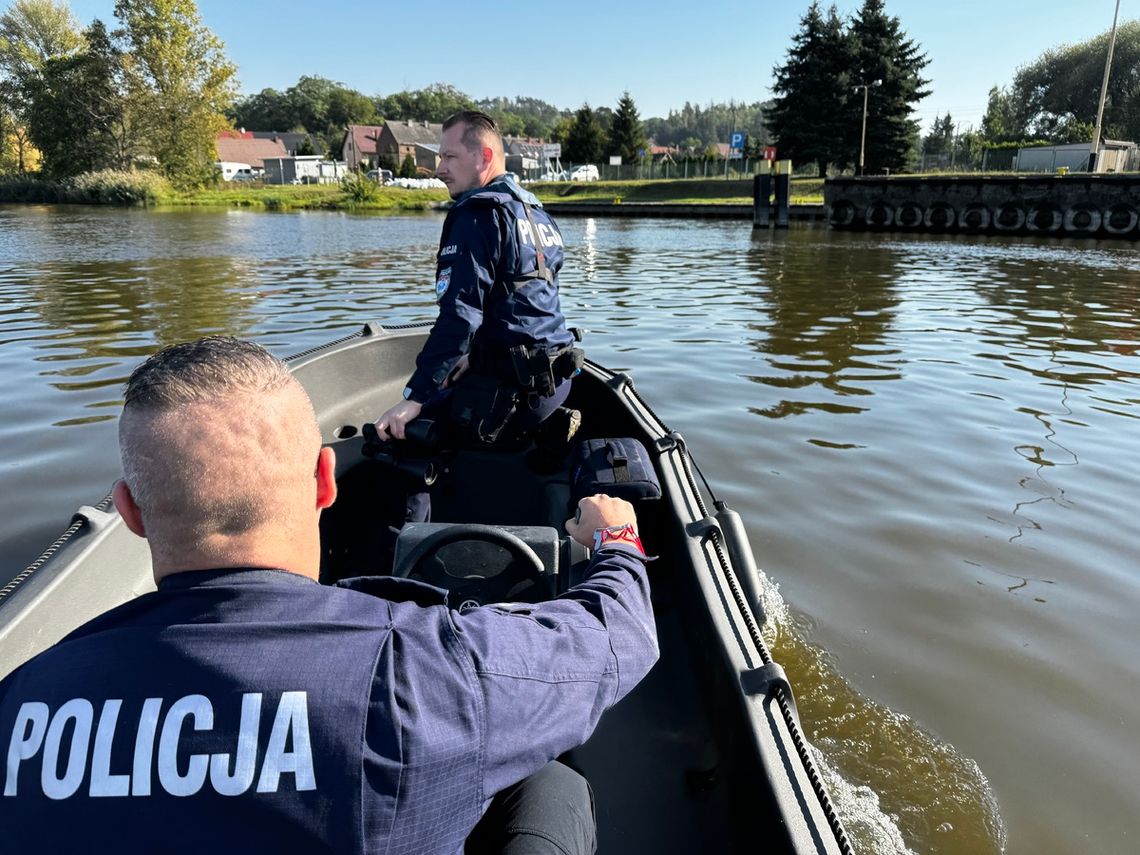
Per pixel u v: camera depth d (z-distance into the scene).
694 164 54.03
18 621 1.64
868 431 5.08
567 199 47.97
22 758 0.82
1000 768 2.30
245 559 0.90
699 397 5.83
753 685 1.64
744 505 4.01
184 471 0.87
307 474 0.97
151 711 0.81
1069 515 3.90
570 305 10.09
